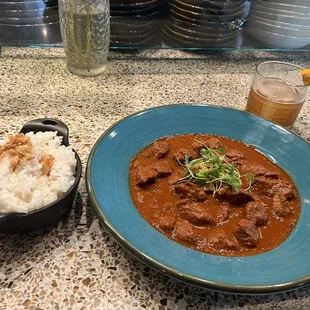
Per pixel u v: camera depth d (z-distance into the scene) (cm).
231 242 31
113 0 56
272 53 68
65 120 47
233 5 59
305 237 32
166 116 43
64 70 57
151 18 60
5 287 29
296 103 47
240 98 56
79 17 50
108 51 58
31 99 50
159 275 31
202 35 61
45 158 34
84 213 35
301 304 31
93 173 34
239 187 35
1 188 30
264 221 33
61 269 31
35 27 61
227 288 27
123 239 29
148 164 38
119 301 29
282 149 41
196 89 56
